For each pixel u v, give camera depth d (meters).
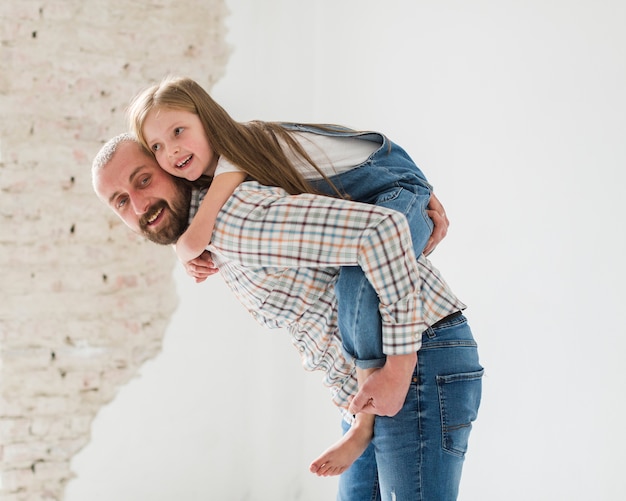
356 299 1.41
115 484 3.09
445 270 2.51
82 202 3.03
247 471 3.29
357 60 2.96
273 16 3.25
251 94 3.23
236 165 1.47
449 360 1.49
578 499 2.03
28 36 2.95
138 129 1.53
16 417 2.96
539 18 2.16
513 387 2.24
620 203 1.91
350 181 1.52
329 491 3.09
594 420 1.98
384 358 1.43
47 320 2.99
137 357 3.12
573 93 2.05
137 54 3.09
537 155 2.16
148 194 1.54
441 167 2.52
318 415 3.15
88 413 3.05
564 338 2.07
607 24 1.96
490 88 2.32
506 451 2.27
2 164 2.92
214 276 3.25
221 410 3.25
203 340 3.22
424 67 2.60
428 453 1.47
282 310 1.56
